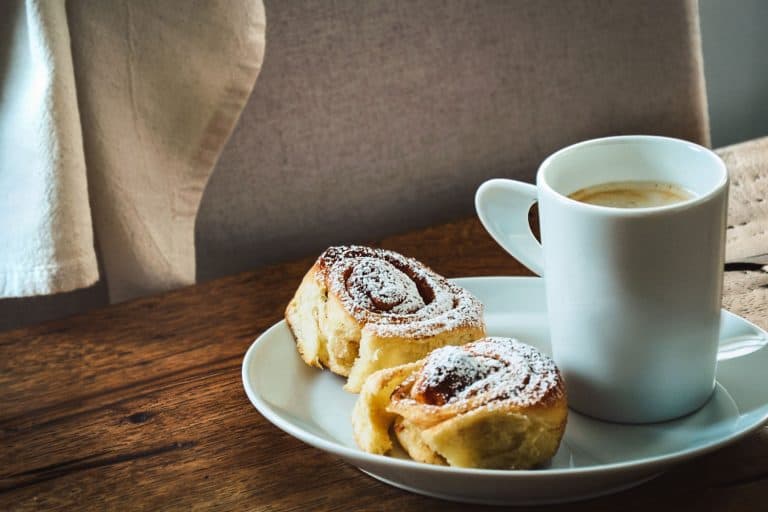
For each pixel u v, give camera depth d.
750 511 0.55
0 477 0.60
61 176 0.73
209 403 0.63
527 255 0.63
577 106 0.88
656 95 0.89
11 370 0.66
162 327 0.69
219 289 0.72
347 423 0.60
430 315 0.62
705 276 0.57
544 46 0.86
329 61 0.82
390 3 0.82
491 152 0.87
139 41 0.75
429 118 0.85
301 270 0.73
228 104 0.77
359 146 0.84
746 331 0.62
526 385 0.57
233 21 0.76
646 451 0.57
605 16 0.87
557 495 0.55
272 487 0.58
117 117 0.76
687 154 0.60
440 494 0.56
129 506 0.58
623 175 0.61
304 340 0.63
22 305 0.86
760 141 0.80
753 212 0.73
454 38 0.84
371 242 0.75
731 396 0.59
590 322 0.58
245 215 0.83
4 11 0.74
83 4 0.74
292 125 0.83
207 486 0.58
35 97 0.73
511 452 0.56
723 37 1.21
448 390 0.57
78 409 0.63
